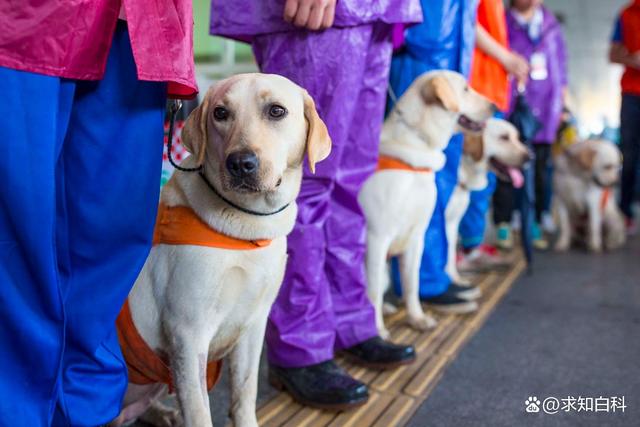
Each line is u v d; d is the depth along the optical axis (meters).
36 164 0.93
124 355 1.32
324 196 1.76
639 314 2.74
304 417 1.65
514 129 3.29
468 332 2.43
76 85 1.01
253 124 1.19
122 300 1.11
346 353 2.06
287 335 1.74
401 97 2.32
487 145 3.21
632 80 4.79
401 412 1.69
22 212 0.93
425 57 2.46
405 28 2.03
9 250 0.95
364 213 2.22
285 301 1.74
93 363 1.09
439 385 1.92
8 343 0.96
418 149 2.24
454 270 3.16
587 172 4.45
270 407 1.71
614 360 2.15
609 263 4.00
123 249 1.10
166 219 1.26
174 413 1.56
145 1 0.99
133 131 1.07
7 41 0.88
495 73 3.01
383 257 2.24
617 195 6.68
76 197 1.05
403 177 2.20
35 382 0.99
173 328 1.24
